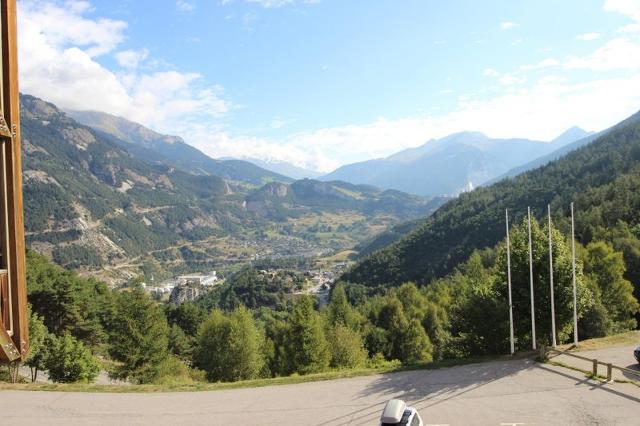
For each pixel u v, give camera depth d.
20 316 5.30
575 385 18.75
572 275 25.23
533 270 25.86
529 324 25.69
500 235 133.38
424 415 15.95
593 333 40.00
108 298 74.50
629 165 142.88
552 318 24.48
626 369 18.19
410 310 71.12
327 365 37.69
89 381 33.97
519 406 16.56
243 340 42.59
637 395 17.34
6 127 5.00
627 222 82.50
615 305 45.28
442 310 64.81
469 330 28.23
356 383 20.12
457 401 17.33
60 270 83.38
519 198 158.62
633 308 45.62
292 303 151.25
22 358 5.32
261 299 175.38
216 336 44.88
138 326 36.53
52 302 58.22
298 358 37.53
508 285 24.84
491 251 97.00
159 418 15.65
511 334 24.19
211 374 42.88
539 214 132.00
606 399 17.00
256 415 16.06
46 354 34.06
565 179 163.88
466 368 21.95
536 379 19.73
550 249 24.42
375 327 66.94
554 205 132.38
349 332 44.84
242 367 42.28
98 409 16.39
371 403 17.34
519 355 23.66
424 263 144.62
